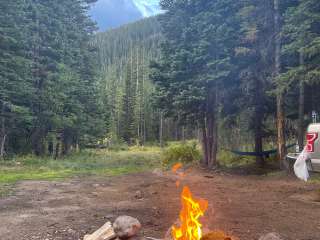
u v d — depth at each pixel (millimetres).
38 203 10773
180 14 22078
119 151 54750
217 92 20328
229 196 11234
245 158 24578
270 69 18375
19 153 33375
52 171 20750
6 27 29078
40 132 35406
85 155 38844
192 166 21062
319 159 9445
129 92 86000
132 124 84500
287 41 17344
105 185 14586
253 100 20375
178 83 20641
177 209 9375
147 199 11016
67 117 36469
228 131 25094
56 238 7156
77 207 10086
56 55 36188
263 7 18141
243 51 18188
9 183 15227
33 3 34969
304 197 10914
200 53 19375
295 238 6816
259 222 7898
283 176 15578
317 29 15289
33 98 33250
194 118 21859
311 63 14930
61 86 35062
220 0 19266
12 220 8633
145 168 22141
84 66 45594
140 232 7133
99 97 48750
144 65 104688
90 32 49125
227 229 7285
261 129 21703
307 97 18391
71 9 43969
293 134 22203
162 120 79438
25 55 32938
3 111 29781
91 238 6266
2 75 28938
